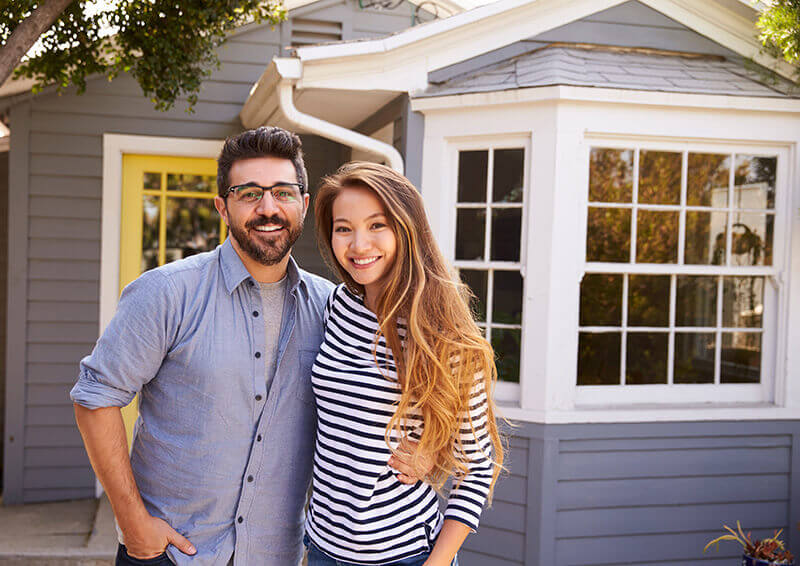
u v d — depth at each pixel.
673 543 3.62
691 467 3.63
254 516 1.70
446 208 3.73
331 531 1.65
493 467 1.72
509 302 3.66
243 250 1.66
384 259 1.65
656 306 3.70
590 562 3.53
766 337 3.80
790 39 3.51
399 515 1.64
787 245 3.72
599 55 3.83
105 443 1.59
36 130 4.65
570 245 3.49
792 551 3.73
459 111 3.65
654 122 3.54
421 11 5.13
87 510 4.55
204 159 4.94
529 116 3.50
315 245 5.11
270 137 1.67
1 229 5.62
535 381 3.50
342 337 1.70
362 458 1.61
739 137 3.62
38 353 4.70
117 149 4.75
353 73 3.61
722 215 3.71
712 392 3.75
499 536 3.55
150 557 1.63
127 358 1.58
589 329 3.60
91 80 4.70
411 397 1.61
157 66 3.84
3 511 4.52
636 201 3.60
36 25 2.99
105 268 4.75
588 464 3.53
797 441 3.74
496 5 3.71
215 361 1.64
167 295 1.61
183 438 1.65
